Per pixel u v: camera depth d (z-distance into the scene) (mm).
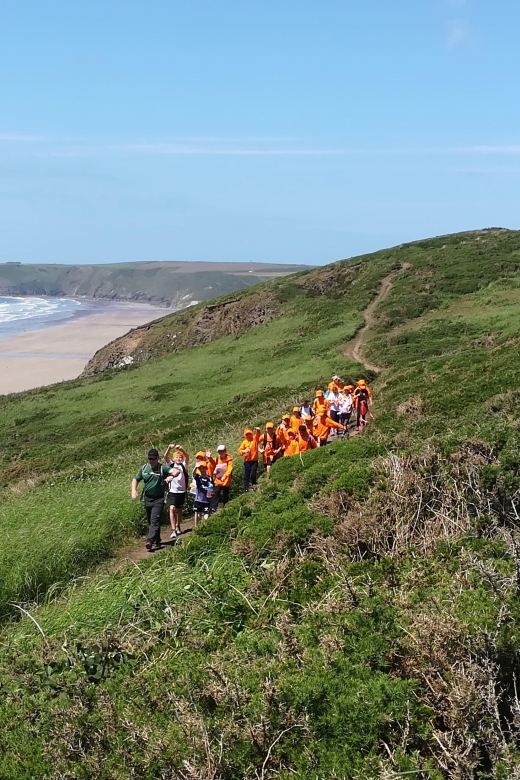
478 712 5746
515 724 5664
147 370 62969
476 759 5504
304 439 17891
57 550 14039
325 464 13922
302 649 7207
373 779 5426
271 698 6164
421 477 11156
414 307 58344
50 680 7840
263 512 12391
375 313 60500
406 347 46812
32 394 63625
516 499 9961
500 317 49281
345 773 5547
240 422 33812
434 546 9438
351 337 55250
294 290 77125
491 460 11102
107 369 74000
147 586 10352
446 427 15875
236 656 7391
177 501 15328
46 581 13195
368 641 6914
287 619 8016
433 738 5777
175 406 47906
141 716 6699
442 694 6066
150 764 5973
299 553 10594
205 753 5898
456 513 10164
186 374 57188
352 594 7945
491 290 59781
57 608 11148
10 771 6336
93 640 8656
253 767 5770
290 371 48969
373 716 5965
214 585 9945
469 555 8117
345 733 5891
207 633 8602
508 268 65125
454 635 6469
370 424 21359
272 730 6023
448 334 48219
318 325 62625
